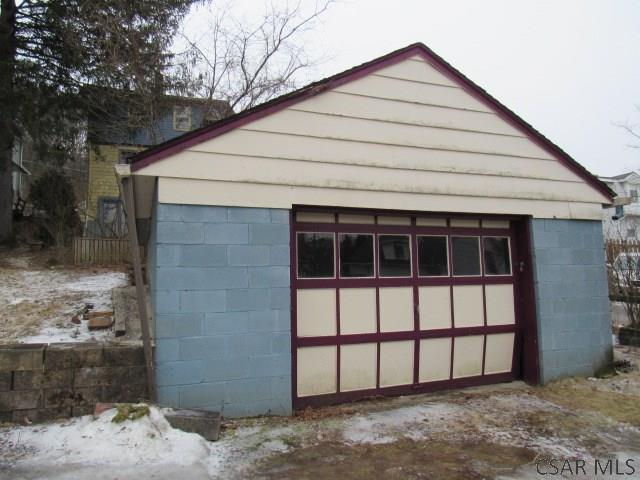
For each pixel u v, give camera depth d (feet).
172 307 13.92
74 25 34.04
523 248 20.06
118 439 11.69
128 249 36.60
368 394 17.11
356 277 17.24
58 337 16.43
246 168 15.07
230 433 13.32
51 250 38.78
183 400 13.83
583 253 20.63
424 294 18.35
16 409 13.14
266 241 15.17
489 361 19.43
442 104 18.30
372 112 17.04
